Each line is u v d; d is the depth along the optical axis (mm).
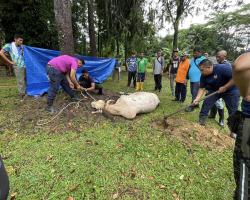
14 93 7562
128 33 13617
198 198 3188
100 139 4582
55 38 13391
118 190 3277
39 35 13227
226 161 4074
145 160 3967
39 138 4598
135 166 3799
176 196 3207
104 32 15297
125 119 5492
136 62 9695
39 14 12875
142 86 9555
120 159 3969
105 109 5609
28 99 6559
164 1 13680
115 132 4875
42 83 7023
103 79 8734
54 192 3201
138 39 14016
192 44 27141
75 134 4766
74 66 5598
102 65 8672
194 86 6848
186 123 5348
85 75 6840
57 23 6496
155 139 4617
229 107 4926
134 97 5965
